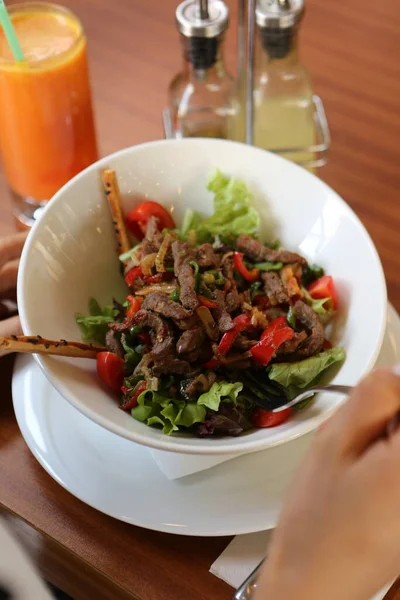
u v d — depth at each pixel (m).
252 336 0.99
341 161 1.33
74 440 0.93
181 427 0.92
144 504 0.87
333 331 1.00
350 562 0.58
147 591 0.85
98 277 1.09
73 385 0.87
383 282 0.93
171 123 1.33
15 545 0.64
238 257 1.06
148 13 1.62
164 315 0.96
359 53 1.53
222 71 1.25
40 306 0.95
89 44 1.55
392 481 0.56
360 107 1.42
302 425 0.82
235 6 1.60
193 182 1.12
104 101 1.44
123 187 1.10
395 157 1.34
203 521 0.85
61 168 1.25
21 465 0.96
